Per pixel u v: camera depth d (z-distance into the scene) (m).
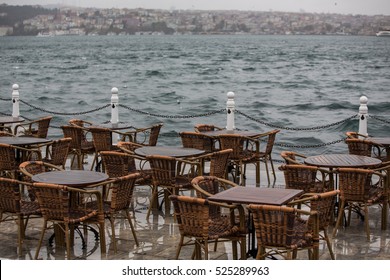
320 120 37.94
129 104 48.41
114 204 8.86
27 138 12.60
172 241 9.51
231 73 84.62
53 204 8.41
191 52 153.62
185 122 35.22
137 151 11.41
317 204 7.82
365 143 12.41
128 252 9.00
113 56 134.75
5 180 8.70
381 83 69.38
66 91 60.38
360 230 10.15
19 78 78.25
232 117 16.11
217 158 11.06
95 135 13.76
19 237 8.86
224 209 11.01
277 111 43.00
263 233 7.41
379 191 10.23
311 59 121.31
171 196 7.85
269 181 13.64
